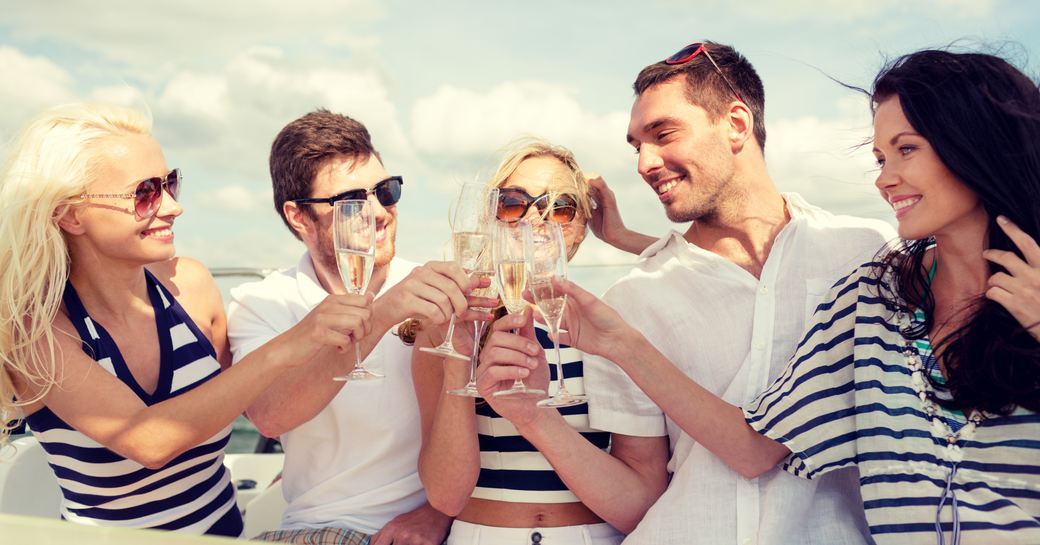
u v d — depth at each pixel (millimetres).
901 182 1880
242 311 2787
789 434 2105
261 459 3850
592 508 2379
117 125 2312
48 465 2957
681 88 2578
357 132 2846
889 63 1972
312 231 2844
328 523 2627
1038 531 1726
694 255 2576
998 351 1777
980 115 1801
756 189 2625
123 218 2254
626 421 2484
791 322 2449
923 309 1950
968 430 1839
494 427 2453
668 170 2613
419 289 2047
